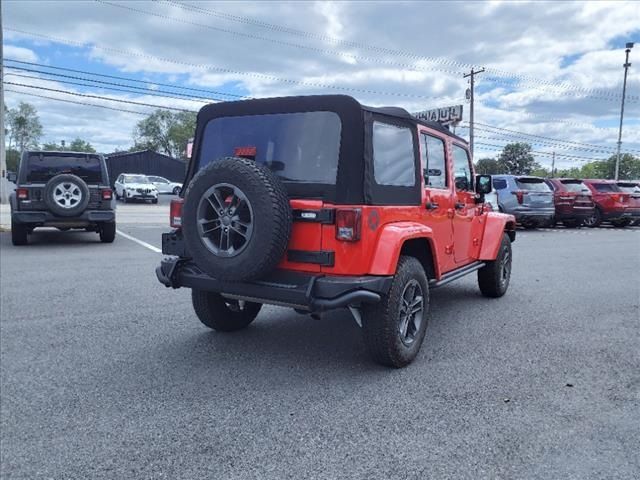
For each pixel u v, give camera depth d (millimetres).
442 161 5352
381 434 3256
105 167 12414
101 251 11125
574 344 5109
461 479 2775
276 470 2855
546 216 18000
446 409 3613
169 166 57062
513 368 4426
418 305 4555
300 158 4160
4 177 26766
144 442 3152
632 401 3771
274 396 3814
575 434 3270
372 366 4441
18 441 3158
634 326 5781
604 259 11094
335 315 6117
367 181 3965
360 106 3980
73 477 2793
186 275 4469
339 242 3879
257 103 4430
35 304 6434
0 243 12359
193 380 4105
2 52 26734
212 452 3041
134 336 5215
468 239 6164
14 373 4215
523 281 8500
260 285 4070
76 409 3586
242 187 3846
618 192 20016
